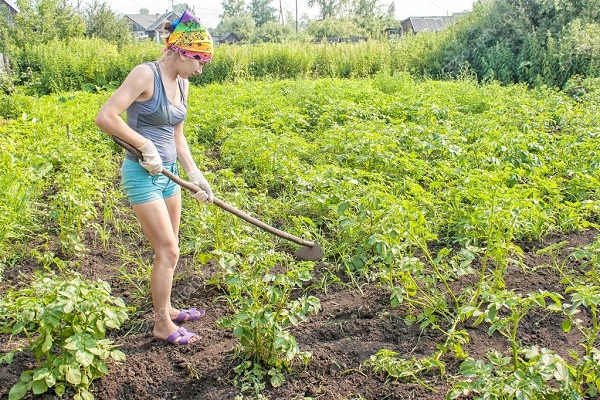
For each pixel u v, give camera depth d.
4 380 3.63
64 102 13.90
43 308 3.12
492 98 11.84
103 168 7.94
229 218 5.60
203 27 3.72
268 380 3.64
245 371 3.65
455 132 8.16
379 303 4.54
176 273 5.00
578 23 15.72
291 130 9.98
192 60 3.74
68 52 20.42
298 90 13.18
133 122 3.76
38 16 28.14
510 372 3.25
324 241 5.43
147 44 22.41
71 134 8.62
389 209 4.71
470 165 7.09
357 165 7.41
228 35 72.56
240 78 19.97
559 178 6.85
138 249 5.64
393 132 8.23
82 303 3.20
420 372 3.67
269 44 22.33
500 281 4.32
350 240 5.24
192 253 5.36
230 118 10.16
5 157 6.53
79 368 3.26
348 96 12.36
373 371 3.69
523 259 5.23
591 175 6.89
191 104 11.92
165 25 3.74
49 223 6.23
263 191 7.09
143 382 3.63
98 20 35.19
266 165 7.33
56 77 19.78
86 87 19.86
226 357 3.85
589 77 13.75
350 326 4.23
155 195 3.79
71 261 5.33
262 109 11.00
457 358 3.81
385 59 20.34
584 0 16.61
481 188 5.58
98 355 3.33
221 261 3.80
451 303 4.46
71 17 29.58
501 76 16.80
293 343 3.46
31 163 6.88
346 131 8.30
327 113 10.36
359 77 19.38
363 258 4.91
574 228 5.84
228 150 8.32
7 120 11.65
